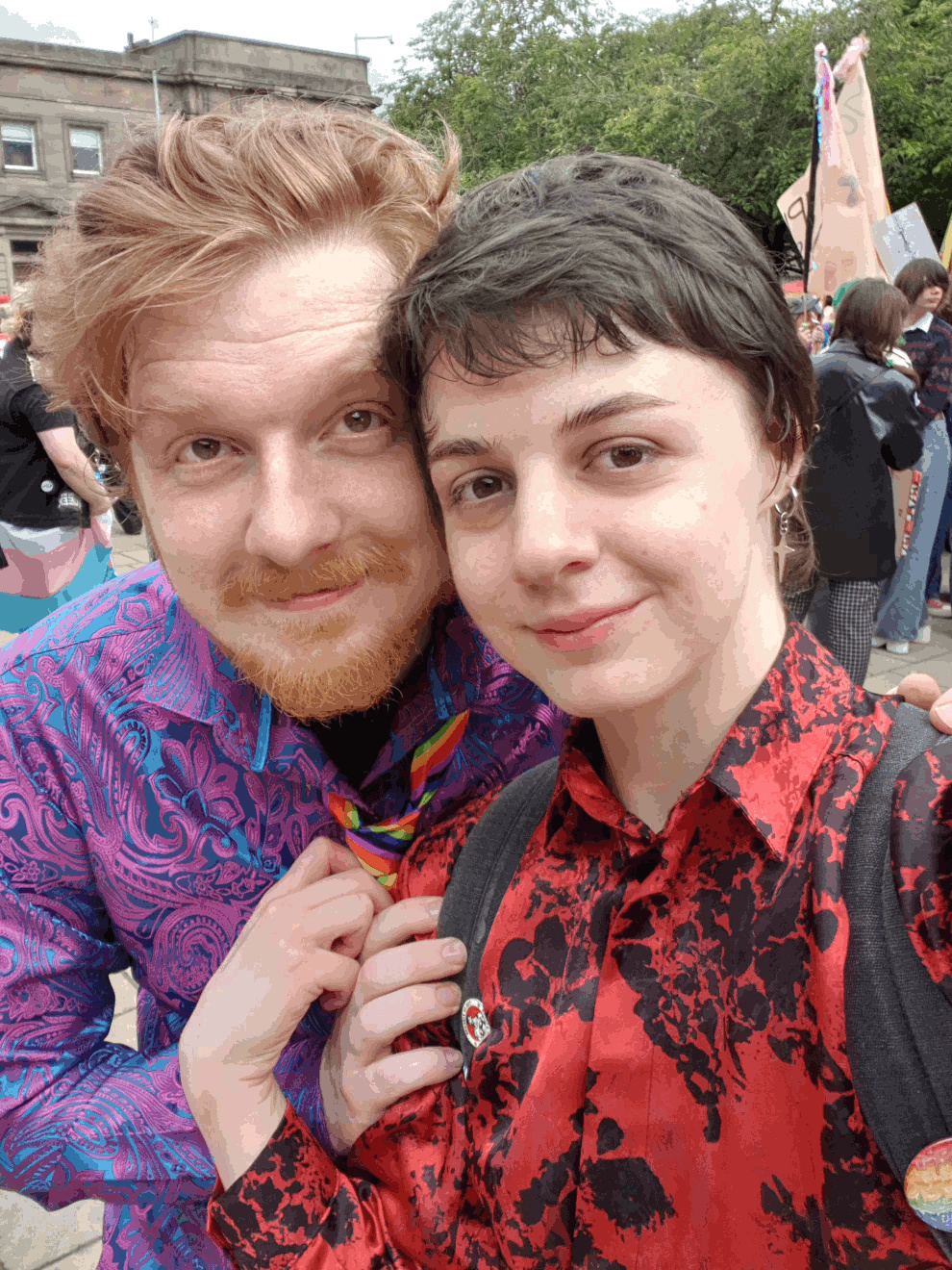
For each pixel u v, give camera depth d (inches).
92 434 36.4
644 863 27.9
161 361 30.1
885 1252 23.1
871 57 659.4
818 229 235.1
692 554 23.2
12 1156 39.5
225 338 29.3
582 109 788.0
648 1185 26.8
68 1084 40.6
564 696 24.9
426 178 33.9
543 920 30.4
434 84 987.3
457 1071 32.7
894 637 191.5
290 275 29.5
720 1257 25.8
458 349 23.7
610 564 23.5
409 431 31.1
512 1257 29.2
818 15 666.8
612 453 23.2
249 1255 32.2
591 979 28.4
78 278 31.6
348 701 34.2
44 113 979.9
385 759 39.4
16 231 979.9
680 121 681.6
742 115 679.1
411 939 34.5
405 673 38.0
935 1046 21.9
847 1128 23.1
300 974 33.4
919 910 22.1
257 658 33.6
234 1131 32.4
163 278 28.7
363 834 38.5
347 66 1103.6
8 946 40.1
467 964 32.5
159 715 40.1
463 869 33.9
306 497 30.5
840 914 23.5
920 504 183.0
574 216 23.8
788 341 25.6
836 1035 23.0
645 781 28.5
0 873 41.3
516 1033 29.9
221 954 42.2
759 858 25.6
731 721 26.7
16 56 952.9
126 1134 38.9
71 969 41.6
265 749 38.9
